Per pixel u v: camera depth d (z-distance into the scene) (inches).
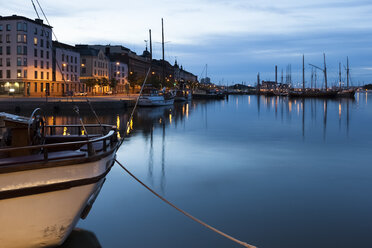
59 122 1214.3
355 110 2018.9
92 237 254.5
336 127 1088.8
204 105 2657.5
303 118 1449.3
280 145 709.3
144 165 506.3
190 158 561.3
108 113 1658.5
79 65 3312.0
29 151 240.7
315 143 738.2
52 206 215.0
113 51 4660.4
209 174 453.7
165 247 239.6
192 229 271.9
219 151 631.8
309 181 419.8
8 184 200.5
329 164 518.9
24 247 220.4
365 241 249.3
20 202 205.8
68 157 216.4
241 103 3093.0
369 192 373.7
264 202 338.0
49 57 2815.0
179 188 385.4
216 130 994.7
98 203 331.0
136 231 267.3
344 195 362.3
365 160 550.0
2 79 2532.0
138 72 5024.6
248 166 501.7
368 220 289.7
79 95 2878.9
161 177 434.3
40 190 207.9
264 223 284.5
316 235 260.7
